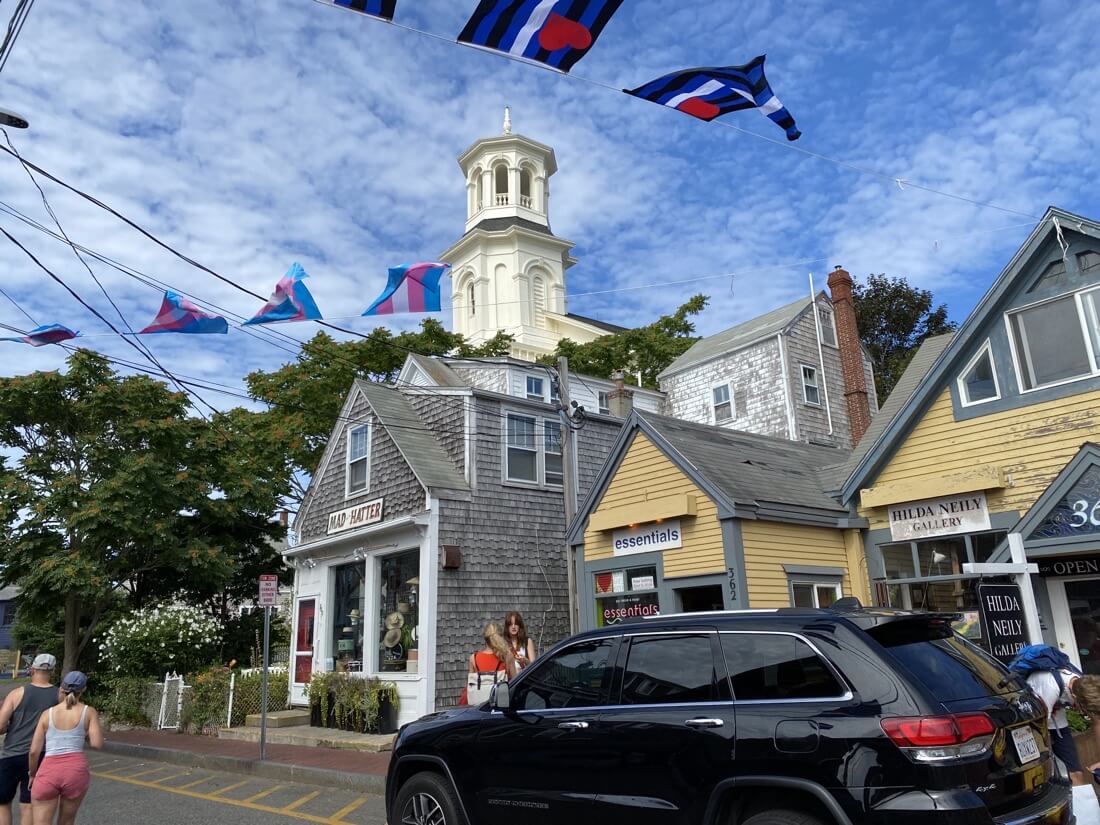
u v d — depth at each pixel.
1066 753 6.26
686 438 13.69
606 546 13.88
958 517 11.45
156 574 23.11
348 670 16.47
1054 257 10.90
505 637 11.57
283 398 29.48
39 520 19.30
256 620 24.27
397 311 9.79
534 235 44.16
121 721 19.38
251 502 22.83
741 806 4.48
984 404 11.38
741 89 6.17
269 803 9.67
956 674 4.46
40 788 6.57
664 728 4.80
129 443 20.91
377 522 16.61
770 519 12.02
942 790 3.88
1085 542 9.74
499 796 5.54
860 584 12.66
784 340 25.55
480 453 16.72
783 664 4.64
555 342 42.06
